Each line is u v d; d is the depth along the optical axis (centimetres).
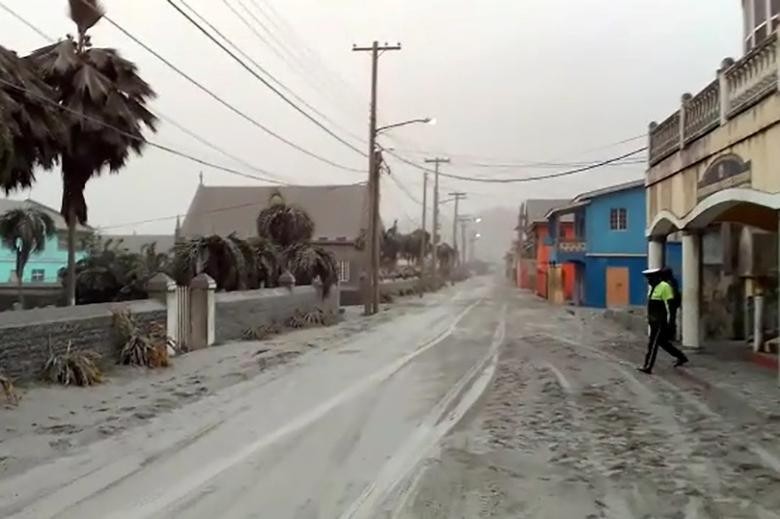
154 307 1525
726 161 1356
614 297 4019
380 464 735
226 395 1133
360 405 1057
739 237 1955
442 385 1238
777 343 1496
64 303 2155
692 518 579
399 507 602
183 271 2159
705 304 2017
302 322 2433
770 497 631
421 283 5428
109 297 2238
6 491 638
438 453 779
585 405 1051
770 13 1446
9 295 2764
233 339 1956
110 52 1697
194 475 692
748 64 1242
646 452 783
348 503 611
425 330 2388
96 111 1628
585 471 711
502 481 676
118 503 608
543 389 1190
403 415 984
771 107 1130
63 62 1586
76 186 1711
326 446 809
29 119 1295
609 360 1578
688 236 1734
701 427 903
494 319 2941
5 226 2727
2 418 914
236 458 756
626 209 4019
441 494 637
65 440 819
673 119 1783
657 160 1920
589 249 4072
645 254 3988
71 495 628
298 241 2961
